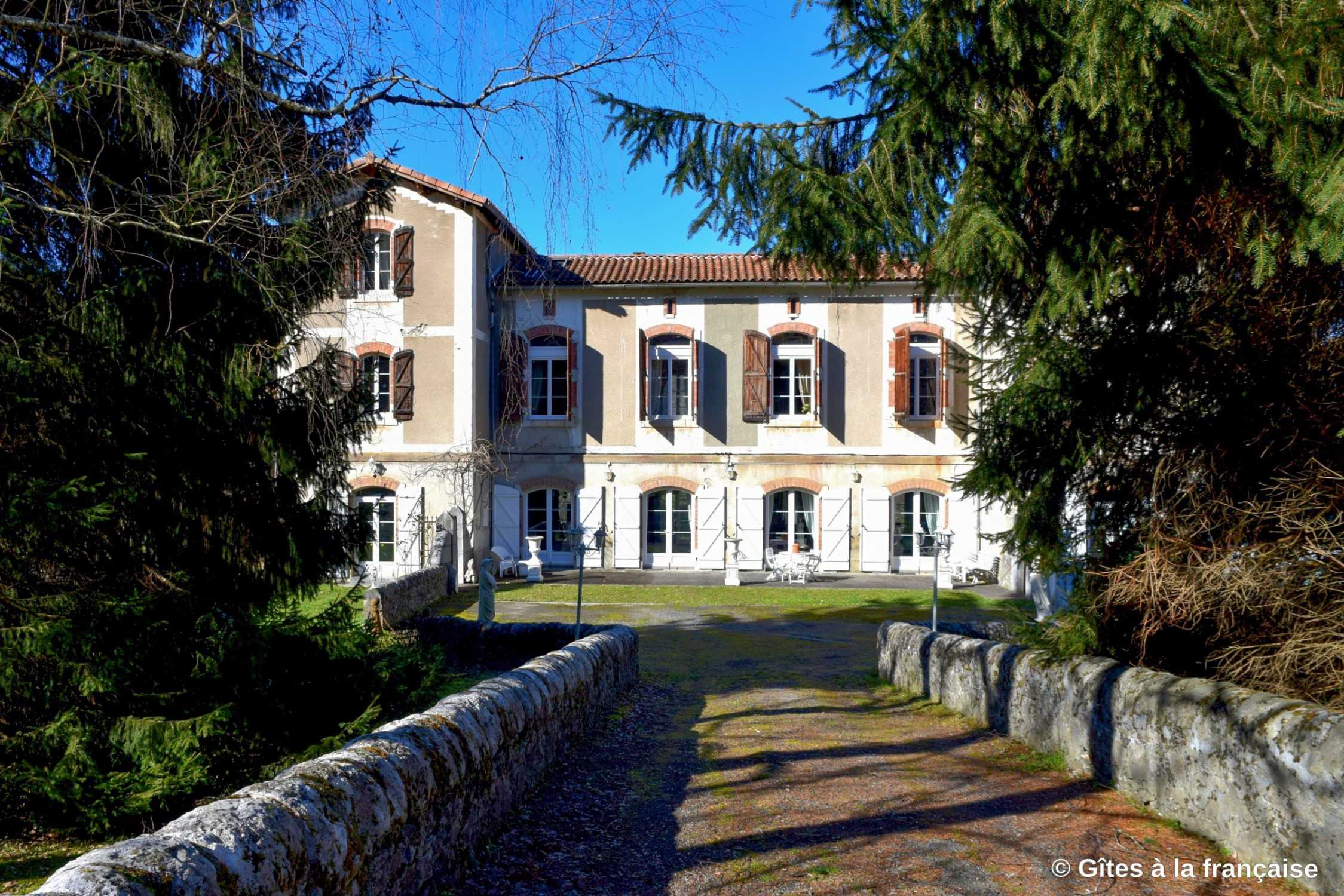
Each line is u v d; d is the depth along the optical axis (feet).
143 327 22.20
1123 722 18.70
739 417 79.10
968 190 21.02
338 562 26.86
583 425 79.66
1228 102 16.97
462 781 14.62
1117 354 21.25
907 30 20.77
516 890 14.12
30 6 19.90
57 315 20.77
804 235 24.72
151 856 8.43
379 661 24.21
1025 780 20.40
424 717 15.21
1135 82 17.15
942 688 30.58
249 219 22.27
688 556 80.43
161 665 20.24
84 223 20.15
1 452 18.67
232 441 23.88
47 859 15.58
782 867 14.98
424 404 74.13
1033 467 23.44
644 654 43.93
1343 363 18.69
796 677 38.32
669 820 17.88
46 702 18.07
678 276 79.00
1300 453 19.01
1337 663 17.34
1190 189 19.25
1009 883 14.10
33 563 19.02
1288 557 18.34
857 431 78.84
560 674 22.75
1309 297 18.78
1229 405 20.03
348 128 23.50
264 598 24.85
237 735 19.92
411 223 74.33
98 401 20.90
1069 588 28.78
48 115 20.12
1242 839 14.96
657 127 23.81
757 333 77.41
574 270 81.00
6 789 16.70
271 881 9.37
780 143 23.73
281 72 23.62
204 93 23.03
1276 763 14.17
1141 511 21.75
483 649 39.55
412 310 74.08
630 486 79.56
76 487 17.62
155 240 22.65
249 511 24.38
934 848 15.72
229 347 23.57
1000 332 24.35
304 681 22.20
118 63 20.49
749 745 24.73
